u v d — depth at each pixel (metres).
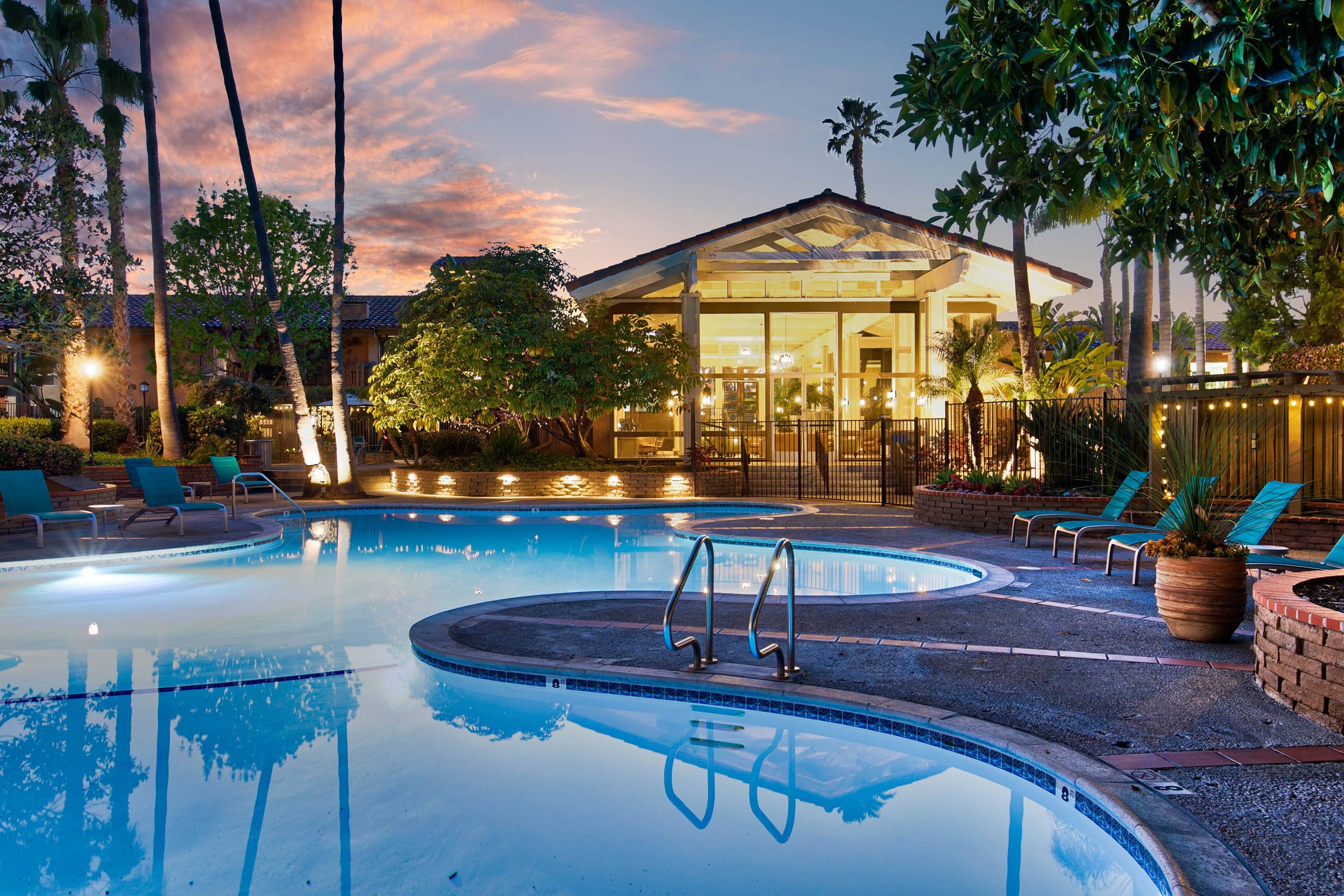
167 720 5.06
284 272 30.77
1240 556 6.05
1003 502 12.76
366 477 24.41
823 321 25.42
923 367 24.80
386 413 20.80
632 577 10.30
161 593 9.21
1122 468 12.97
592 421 21.75
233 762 4.40
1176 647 5.99
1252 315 22.16
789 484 21.19
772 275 23.70
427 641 6.29
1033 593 8.03
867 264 22.47
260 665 6.28
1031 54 4.43
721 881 3.14
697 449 20.86
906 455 19.17
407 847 3.44
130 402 25.08
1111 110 4.70
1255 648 5.12
